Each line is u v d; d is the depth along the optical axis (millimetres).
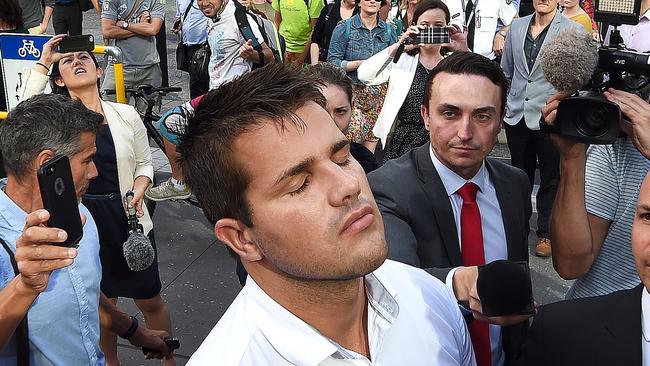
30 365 1999
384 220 1956
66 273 2033
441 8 4324
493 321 1454
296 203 1055
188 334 4016
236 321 1220
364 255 1058
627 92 1922
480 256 2031
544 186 4773
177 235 5223
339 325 1188
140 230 3297
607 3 1979
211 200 1130
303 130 1060
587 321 1525
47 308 1979
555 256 2100
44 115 2049
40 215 1507
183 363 3742
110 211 3266
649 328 1456
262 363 1176
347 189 1036
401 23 6051
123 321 2449
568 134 1875
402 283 1355
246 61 5512
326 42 6762
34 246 1535
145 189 3428
